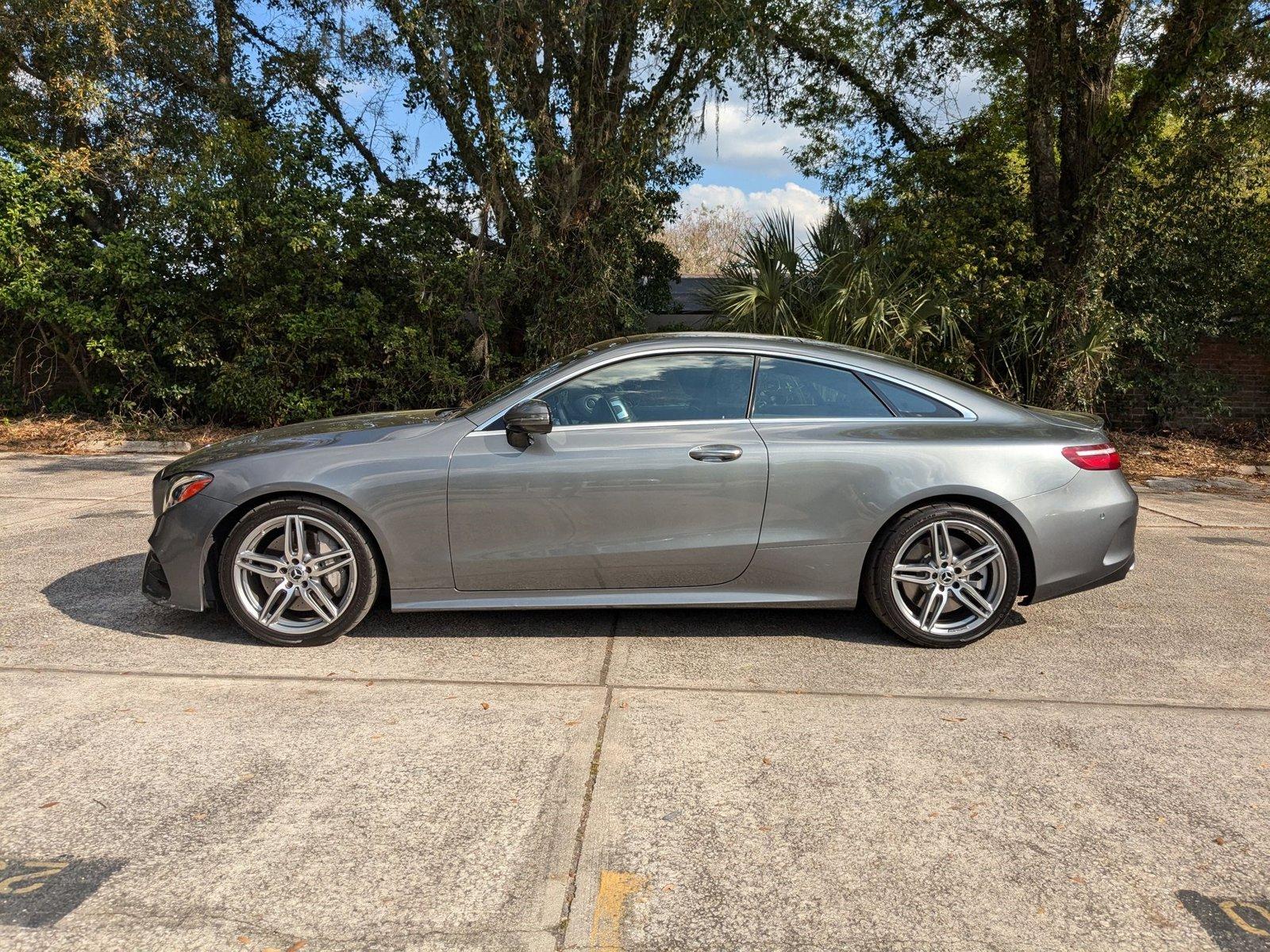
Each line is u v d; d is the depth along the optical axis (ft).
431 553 12.71
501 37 35.47
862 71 44.14
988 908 7.07
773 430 13.07
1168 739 10.25
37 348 41.50
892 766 9.47
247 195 38.32
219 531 12.76
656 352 13.41
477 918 6.83
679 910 6.98
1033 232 39.06
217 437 39.96
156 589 13.33
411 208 43.47
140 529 20.98
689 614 14.85
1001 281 36.76
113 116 42.27
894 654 13.07
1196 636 14.17
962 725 10.56
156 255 39.73
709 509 12.82
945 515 13.01
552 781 8.99
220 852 7.64
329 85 45.27
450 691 11.32
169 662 12.18
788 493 12.85
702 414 13.16
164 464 33.71
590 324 40.45
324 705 10.80
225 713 10.50
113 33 40.06
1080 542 13.29
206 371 41.70
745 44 36.06
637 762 9.46
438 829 8.07
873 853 7.82
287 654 12.57
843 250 36.94
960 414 13.55
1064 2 34.71
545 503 12.64
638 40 37.65
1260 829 8.32
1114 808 8.67
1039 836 8.13
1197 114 37.09
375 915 6.84
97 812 8.25
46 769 9.05
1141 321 39.27
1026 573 13.39
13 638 13.07
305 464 12.58
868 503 12.89
